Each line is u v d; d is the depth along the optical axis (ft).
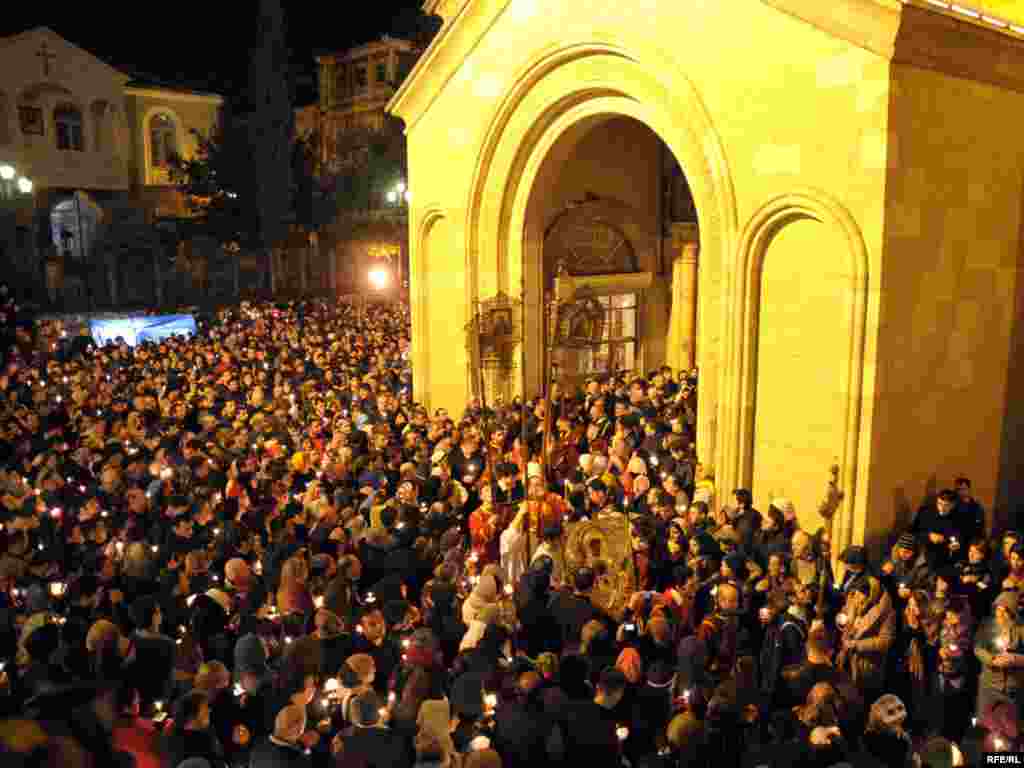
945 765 17.71
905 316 34.55
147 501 33.19
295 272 155.02
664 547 30.53
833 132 34.24
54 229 153.17
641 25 41.06
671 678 21.68
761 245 37.88
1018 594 25.34
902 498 35.83
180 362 66.95
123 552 29.94
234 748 20.24
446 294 55.36
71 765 10.81
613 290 57.57
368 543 30.91
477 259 52.49
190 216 162.09
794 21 35.04
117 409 49.24
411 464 37.52
